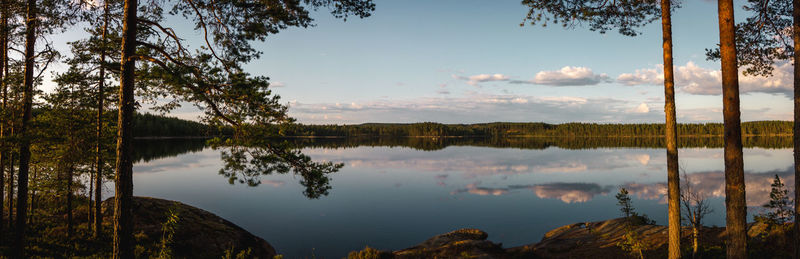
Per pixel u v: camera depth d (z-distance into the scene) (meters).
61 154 12.04
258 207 23.20
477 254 12.80
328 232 17.53
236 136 8.20
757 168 41.44
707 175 36.38
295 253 14.55
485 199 26.36
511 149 95.12
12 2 8.73
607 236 13.91
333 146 112.88
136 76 8.27
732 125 7.18
